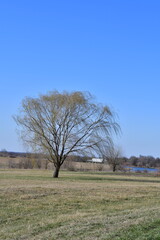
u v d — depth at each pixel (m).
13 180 35.41
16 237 12.50
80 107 42.75
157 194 26.56
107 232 11.39
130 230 11.33
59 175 48.91
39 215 17.30
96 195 24.55
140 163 106.94
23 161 66.50
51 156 43.34
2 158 76.25
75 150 43.12
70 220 15.32
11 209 18.69
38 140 43.12
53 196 23.23
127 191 27.59
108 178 46.22
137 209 18.33
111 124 43.16
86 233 11.64
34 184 30.72
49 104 43.03
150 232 10.73
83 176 48.12
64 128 43.12
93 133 42.84
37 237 12.03
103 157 43.88
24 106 43.22
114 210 18.72
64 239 11.19
